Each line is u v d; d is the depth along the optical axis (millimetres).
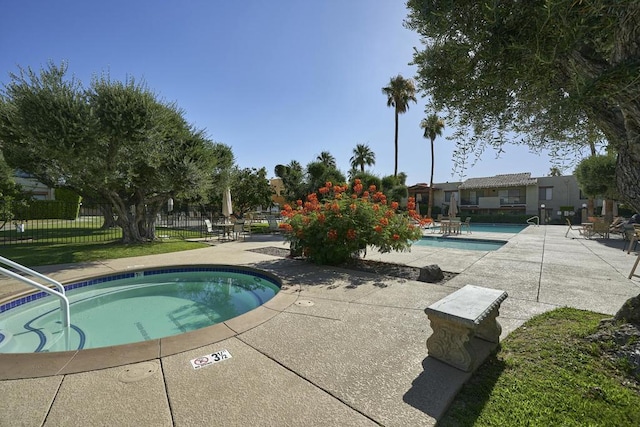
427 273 5547
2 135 9375
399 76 29312
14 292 4828
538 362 2510
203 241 12461
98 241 12008
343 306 4016
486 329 2770
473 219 31344
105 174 9523
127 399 2049
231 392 2125
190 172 11258
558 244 10711
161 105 10555
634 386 2154
